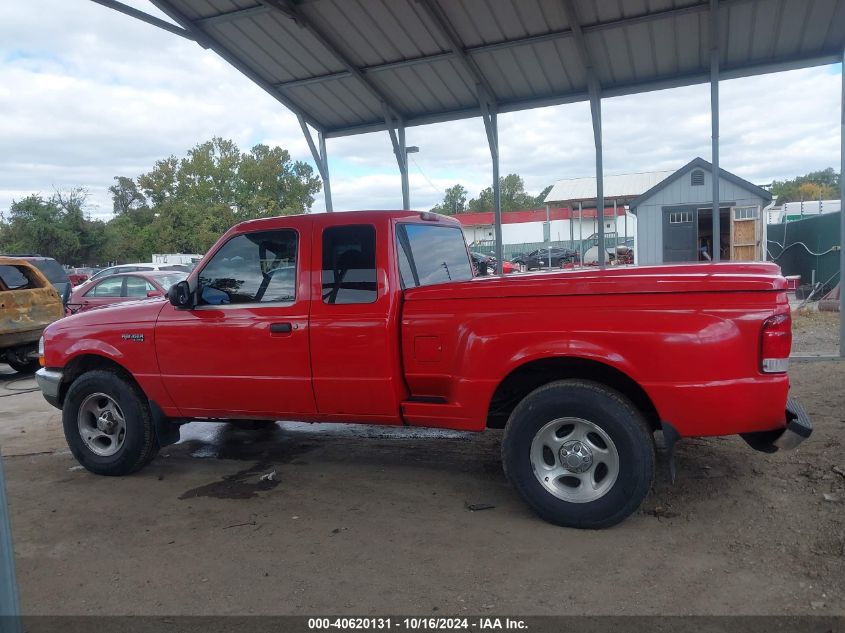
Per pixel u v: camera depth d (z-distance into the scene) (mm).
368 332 4520
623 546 3799
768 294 3689
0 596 2463
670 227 18281
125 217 69562
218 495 4988
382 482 5125
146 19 7426
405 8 7672
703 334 3729
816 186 78938
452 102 10094
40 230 46531
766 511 4098
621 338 3863
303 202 69000
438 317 4379
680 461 5094
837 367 7797
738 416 3730
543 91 9680
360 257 4617
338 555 3867
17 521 4594
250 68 8977
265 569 3730
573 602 3234
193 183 66750
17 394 9766
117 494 5102
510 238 53688
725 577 3396
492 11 7664
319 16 7797
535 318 4051
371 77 9273
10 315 10641
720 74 8883
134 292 13070
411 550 3889
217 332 4977
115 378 5391
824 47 8289
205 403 5148
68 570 3818
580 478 4039
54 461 6090
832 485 4301
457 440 6258
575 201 28531
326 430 6832
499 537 4012
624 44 8281
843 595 3139
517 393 4543
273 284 4895
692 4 7488
